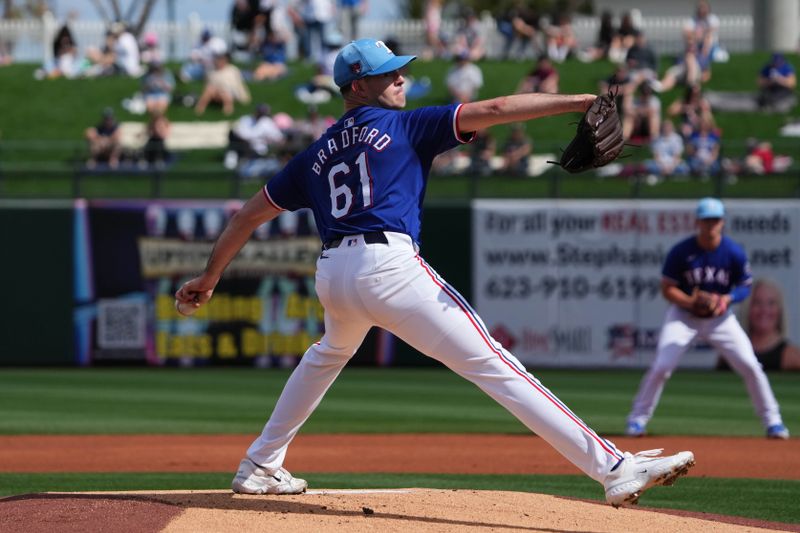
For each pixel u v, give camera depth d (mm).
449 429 41062
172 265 62531
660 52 101938
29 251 62250
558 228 62094
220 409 46531
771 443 36688
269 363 62719
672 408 47594
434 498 20391
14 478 28969
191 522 17609
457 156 72688
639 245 61656
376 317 18109
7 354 62469
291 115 85750
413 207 18109
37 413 45188
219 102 86812
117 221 62438
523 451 35156
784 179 63594
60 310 62438
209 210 62562
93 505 18734
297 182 19031
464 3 173750
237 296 62719
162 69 90250
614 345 61906
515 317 62344
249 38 93250
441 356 18078
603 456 17859
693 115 75312
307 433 39844
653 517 19906
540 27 95375
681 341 37469
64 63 94875
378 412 46000
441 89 88250
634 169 68812
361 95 18672
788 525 20359
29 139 84438
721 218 36469
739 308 61719
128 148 75625
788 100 86562
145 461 32562
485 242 62438
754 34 102188
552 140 81438
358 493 21109
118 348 62656
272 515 18312
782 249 61281
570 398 50406
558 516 19281
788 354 61344
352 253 17906
